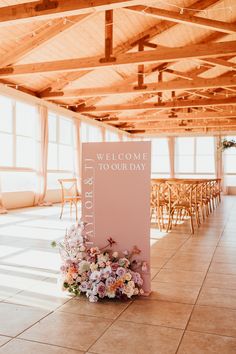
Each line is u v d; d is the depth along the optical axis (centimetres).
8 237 542
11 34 714
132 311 258
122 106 1164
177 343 210
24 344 209
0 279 330
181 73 924
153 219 756
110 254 299
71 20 699
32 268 366
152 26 855
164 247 478
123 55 683
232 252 448
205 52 640
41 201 1093
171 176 1767
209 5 753
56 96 1011
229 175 1736
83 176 309
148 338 216
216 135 1711
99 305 269
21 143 1069
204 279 335
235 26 614
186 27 873
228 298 284
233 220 751
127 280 279
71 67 714
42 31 727
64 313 254
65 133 1350
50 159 1250
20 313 254
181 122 1547
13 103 1011
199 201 728
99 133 1482
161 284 320
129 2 434
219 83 828
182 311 257
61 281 296
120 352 200
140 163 293
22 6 484
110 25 689
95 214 305
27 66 746
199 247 478
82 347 205
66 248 305
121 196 298
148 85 887
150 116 1368
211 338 216
